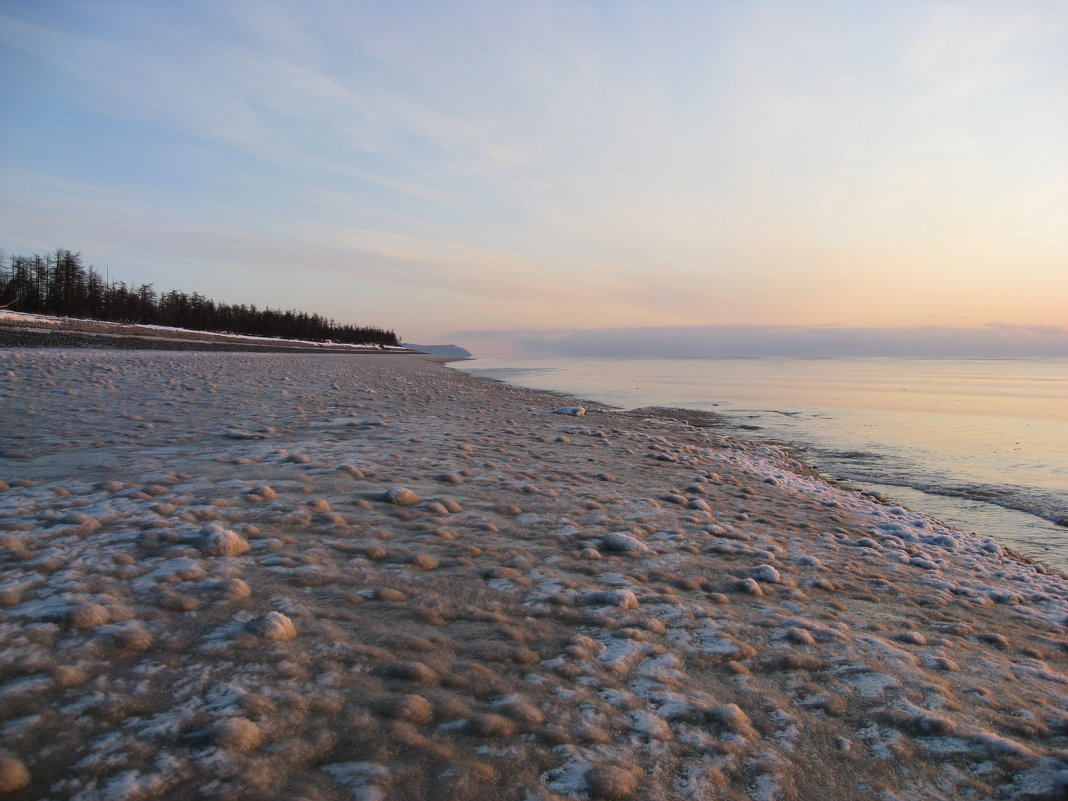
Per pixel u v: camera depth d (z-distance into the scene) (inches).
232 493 181.3
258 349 2269.9
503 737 79.7
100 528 142.8
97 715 74.2
